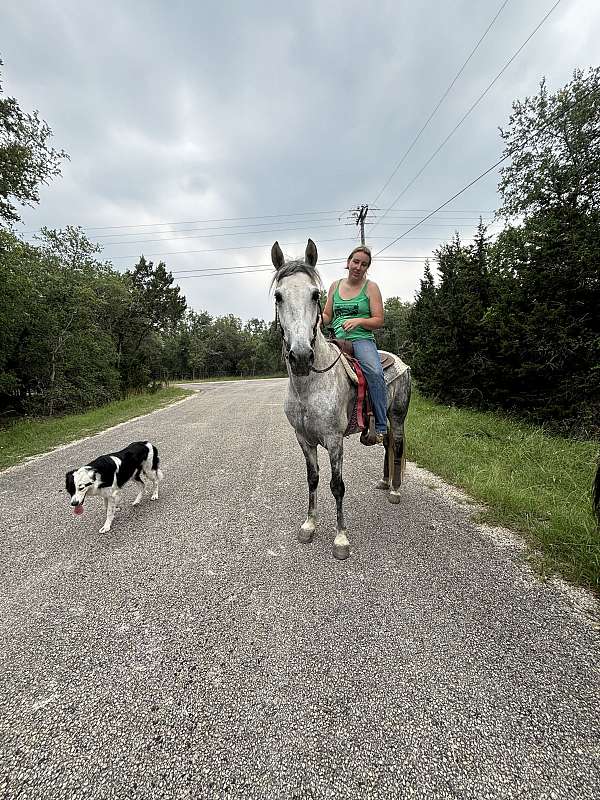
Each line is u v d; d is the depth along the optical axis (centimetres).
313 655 201
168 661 201
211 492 459
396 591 253
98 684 188
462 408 990
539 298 816
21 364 1329
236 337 5775
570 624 217
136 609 246
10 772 147
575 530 298
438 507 385
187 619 234
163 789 140
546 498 377
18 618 240
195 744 156
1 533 363
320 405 291
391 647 204
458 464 497
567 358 747
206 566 294
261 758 150
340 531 309
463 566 278
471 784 137
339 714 167
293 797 136
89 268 1959
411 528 341
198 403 1516
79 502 339
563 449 565
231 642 213
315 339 280
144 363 2264
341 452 304
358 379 317
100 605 251
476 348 951
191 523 375
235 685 184
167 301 2527
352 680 184
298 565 290
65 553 322
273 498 430
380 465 548
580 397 738
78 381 1498
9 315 1126
